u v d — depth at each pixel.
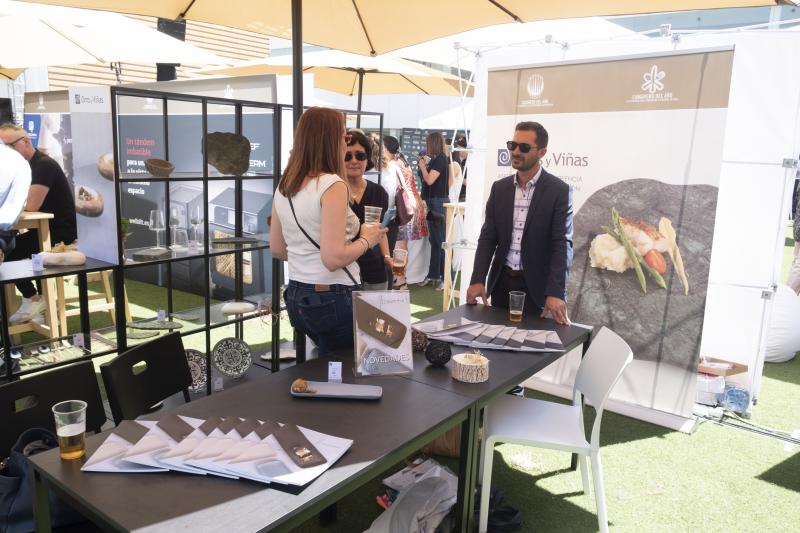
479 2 2.79
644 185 3.39
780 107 3.29
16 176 2.98
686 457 3.10
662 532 2.46
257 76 3.89
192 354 3.26
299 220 2.18
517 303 2.77
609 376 2.27
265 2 2.95
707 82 3.12
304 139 2.14
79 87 2.81
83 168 2.92
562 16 2.88
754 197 3.46
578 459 2.94
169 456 1.42
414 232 6.04
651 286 3.46
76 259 2.82
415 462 2.67
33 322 3.87
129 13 3.08
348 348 2.37
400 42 3.29
